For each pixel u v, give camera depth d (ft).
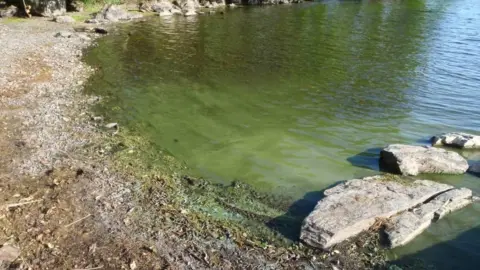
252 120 62.64
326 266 32.89
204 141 55.06
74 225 35.70
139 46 109.91
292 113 65.77
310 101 71.36
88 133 54.80
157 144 53.47
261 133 58.03
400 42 118.21
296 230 37.29
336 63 96.48
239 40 120.37
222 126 60.13
